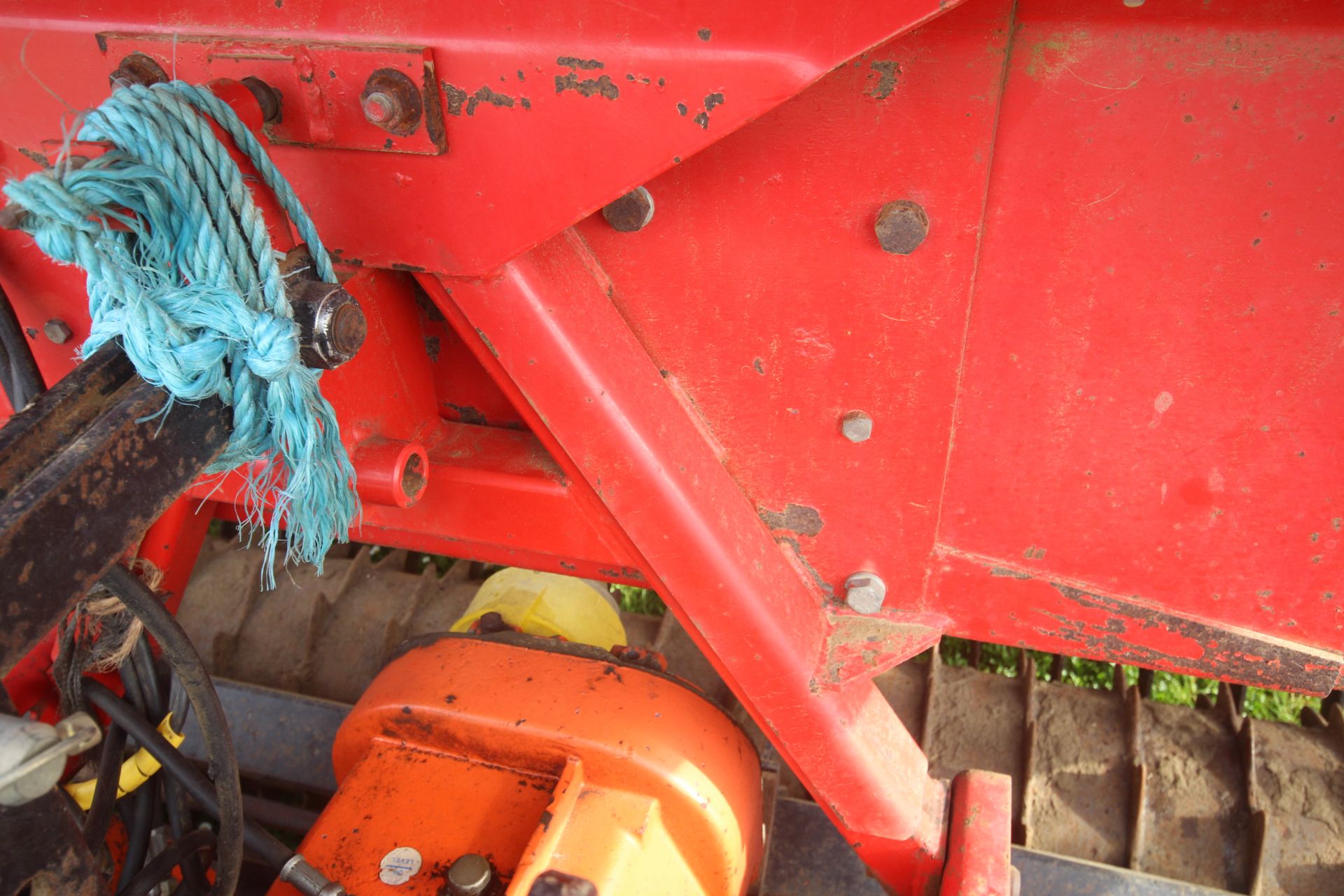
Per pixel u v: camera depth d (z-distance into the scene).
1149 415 1.11
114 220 0.80
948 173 1.03
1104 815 1.73
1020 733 1.86
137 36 1.01
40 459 0.77
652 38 0.87
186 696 1.38
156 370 0.81
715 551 1.23
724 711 1.44
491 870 1.22
